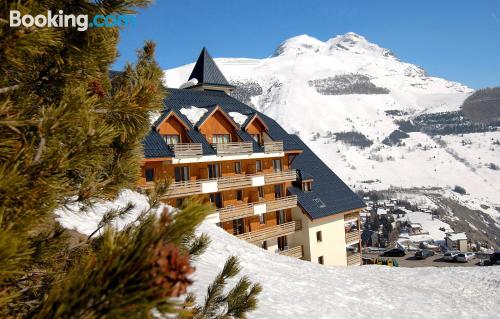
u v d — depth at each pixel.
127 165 3.61
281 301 12.49
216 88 36.22
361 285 17.53
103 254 1.36
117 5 2.18
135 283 1.10
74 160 2.05
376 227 145.00
